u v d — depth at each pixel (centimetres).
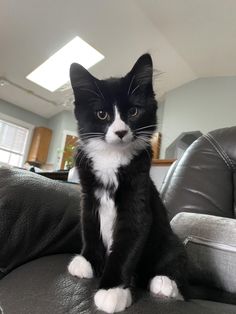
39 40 96
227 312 13
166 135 113
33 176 21
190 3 76
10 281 16
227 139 32
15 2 83
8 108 138
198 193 29
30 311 12
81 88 22
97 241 19
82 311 12
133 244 17
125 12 83
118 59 102
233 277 19
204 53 96
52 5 83
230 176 30
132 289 16
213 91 108
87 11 84
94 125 21
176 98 115
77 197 23
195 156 32
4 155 137
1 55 106
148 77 22
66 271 17
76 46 100
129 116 21
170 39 92
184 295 17
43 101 134
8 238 17
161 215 20
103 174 19
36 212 19
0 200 17
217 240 21
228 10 75
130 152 20
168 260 19
